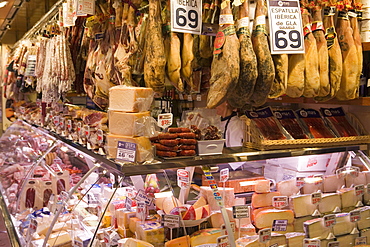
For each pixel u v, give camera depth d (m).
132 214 2.05
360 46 2.37
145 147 1.93
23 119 5.52
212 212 2.04
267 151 2.23
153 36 2.12
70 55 3.36
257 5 2.11
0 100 8.45
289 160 2.33
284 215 2.19
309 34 2.23
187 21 2.06
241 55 2.02
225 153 2.15
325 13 2.32
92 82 2.98
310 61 2.21
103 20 2.76
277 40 2.11
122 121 1.94
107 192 2.06
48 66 3.55
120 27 2.58
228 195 2.10
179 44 2.15
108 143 2.02
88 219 2.20
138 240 1.96
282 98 2.83
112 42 2.66
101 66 2.72
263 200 2.20
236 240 2.06
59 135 3.45
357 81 2.38
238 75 1.99
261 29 2.08
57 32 3.80
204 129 2.10
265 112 2.47
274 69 2.10
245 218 2.12
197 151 2.08
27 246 2.69
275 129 2.37
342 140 2.46
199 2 2.11
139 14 2.48
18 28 7.85
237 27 2.07
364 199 2.49
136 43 2.38
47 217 2.71
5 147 4.85
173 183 2.01
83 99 5.20
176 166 1.96
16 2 4.91
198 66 2.40
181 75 2.23
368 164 2.51
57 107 3.66
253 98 2.23
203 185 2.09
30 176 3.32
